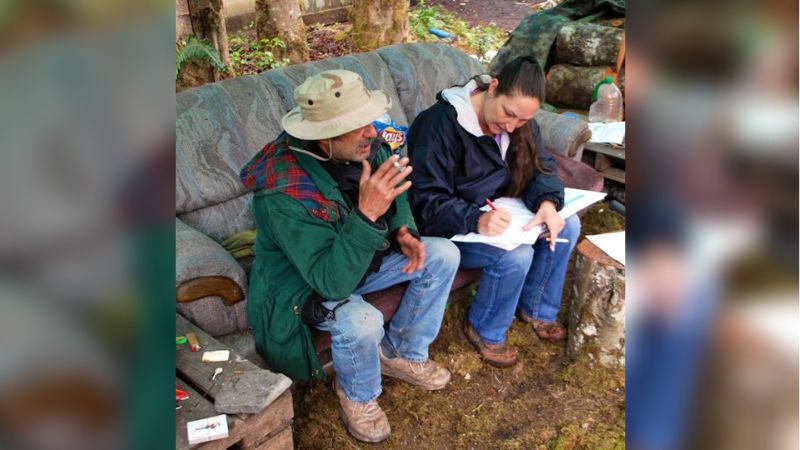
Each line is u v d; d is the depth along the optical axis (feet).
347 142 5.78
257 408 5.02
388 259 6.64
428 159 6.95
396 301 6.92
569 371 7.57
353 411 6.54
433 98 10.48
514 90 6.49
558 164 9.41
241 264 7.10
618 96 11.75
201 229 7.58
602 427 6.84
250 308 6.11
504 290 7.25
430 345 8.01
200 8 10.45
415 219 7.07
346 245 5.47
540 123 10.01
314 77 5.73
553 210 7.18
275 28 15.58
